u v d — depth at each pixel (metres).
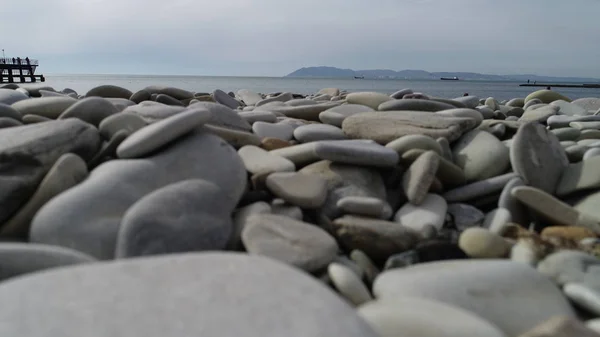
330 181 2.38
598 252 1.72
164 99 4.28
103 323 0.95
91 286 1.06
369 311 1.22
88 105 2.68
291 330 0.95
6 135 2.21
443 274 1.46
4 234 1.84
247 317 0.98
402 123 3.21
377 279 1.52
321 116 3.75
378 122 3.28
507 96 29.94
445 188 2.67
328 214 2.22
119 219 1.74
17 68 28.95
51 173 1.94
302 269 1.59
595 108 6.33
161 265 1.16
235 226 1.89
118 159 2.20
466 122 3.11
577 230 2.00
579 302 1.43
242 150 2.62
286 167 2.40
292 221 1.82
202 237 1.62
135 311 0.99
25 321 0.94
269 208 2.04
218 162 2.13
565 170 2.64
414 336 1.13
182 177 2.03
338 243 1.96
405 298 1.30
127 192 1.86
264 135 3.23
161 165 2.06
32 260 1.30
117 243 1.57
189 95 5.04
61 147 2.17
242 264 1.18
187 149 2.18
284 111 4.23
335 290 1.54
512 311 1.36
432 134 3.02
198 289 1.07
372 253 1.90
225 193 1.86
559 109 5.02
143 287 1.07
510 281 1.44
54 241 1.64
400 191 2.49
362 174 2.47
